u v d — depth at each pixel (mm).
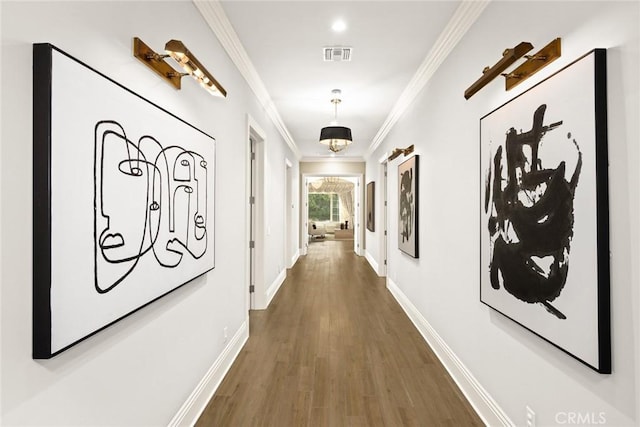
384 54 2984
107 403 1276
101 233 1182
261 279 4344
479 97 2182
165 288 1623
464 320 2422
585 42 1293
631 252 1100
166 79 1674
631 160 1102
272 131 4844
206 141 2135
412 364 2826
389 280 5324
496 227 1904
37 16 973
